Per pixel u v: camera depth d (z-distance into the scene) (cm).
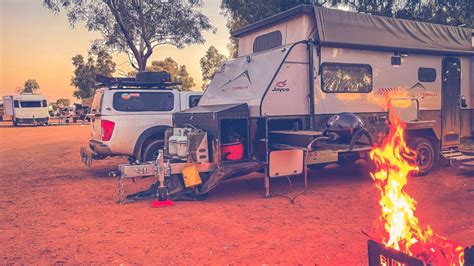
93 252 467
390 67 870
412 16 1716
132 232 539
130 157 997
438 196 704
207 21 1975
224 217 605
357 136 746
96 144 958
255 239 498
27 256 458
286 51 752
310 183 862
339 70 805
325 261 421
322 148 767
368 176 923
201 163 714
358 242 475
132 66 1961
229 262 427
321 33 768
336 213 612
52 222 598
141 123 966
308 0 1666
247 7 1714
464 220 555
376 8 1711
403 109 886
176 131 772
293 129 767
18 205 717
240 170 715
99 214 639
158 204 682
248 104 743
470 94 994
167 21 1883
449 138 958
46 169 1190
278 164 732
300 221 573
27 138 2480
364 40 821
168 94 1018
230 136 730
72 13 1873
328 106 791
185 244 487
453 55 962
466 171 935
